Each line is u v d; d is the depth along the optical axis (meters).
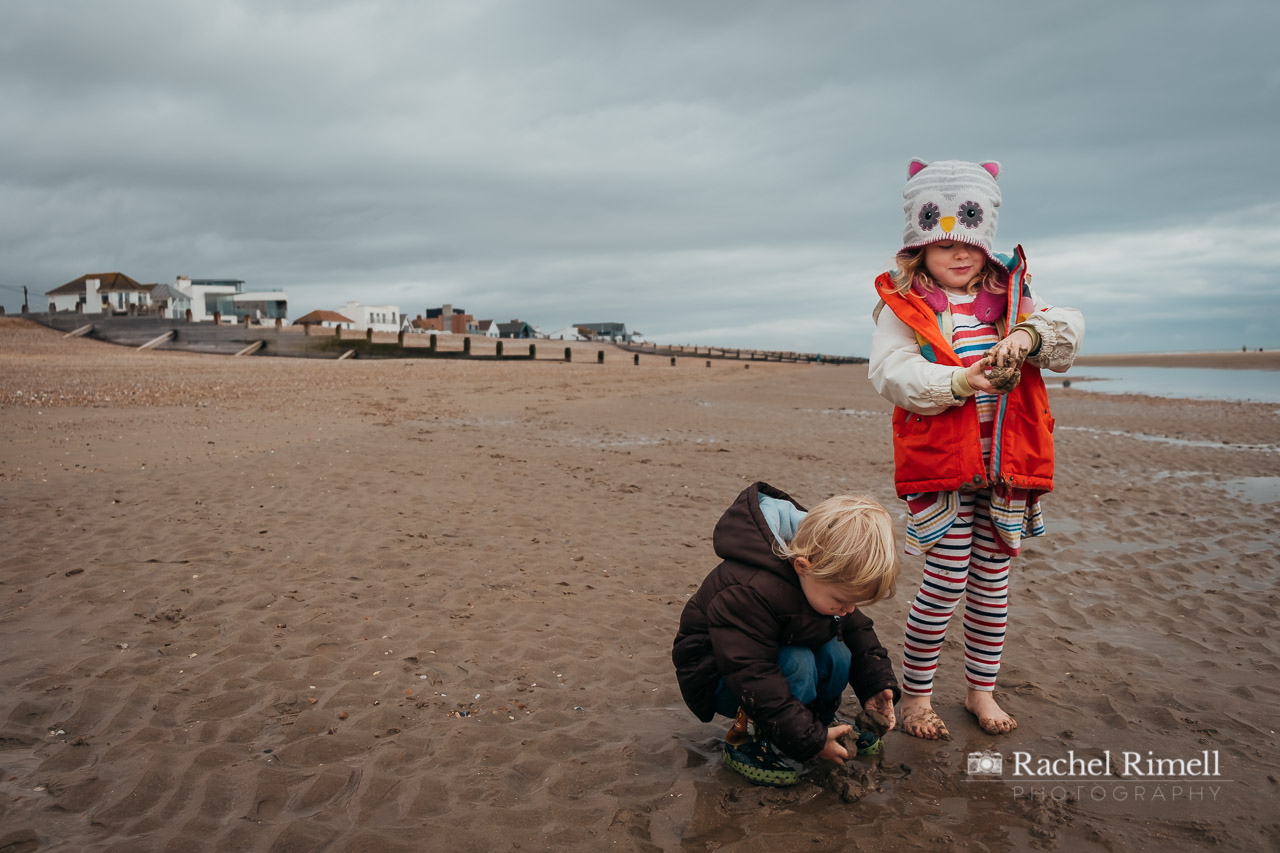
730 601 2.36
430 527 5.70
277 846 2.08
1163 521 6.72
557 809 2.31
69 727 2.72
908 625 2.89
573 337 117.50
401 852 2.08
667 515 6.56
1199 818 2.30
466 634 3.73
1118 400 24.25
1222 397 26.31
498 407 14.91
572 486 7.55
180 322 35.81
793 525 2.56
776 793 2.44
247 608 3.94
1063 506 7.33
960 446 2.61
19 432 9.21
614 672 3.38
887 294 2.79
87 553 4.79
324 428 10.65
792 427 13.86
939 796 2.43
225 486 6.71
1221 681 3.35
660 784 2.48
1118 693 3.21
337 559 4.82
